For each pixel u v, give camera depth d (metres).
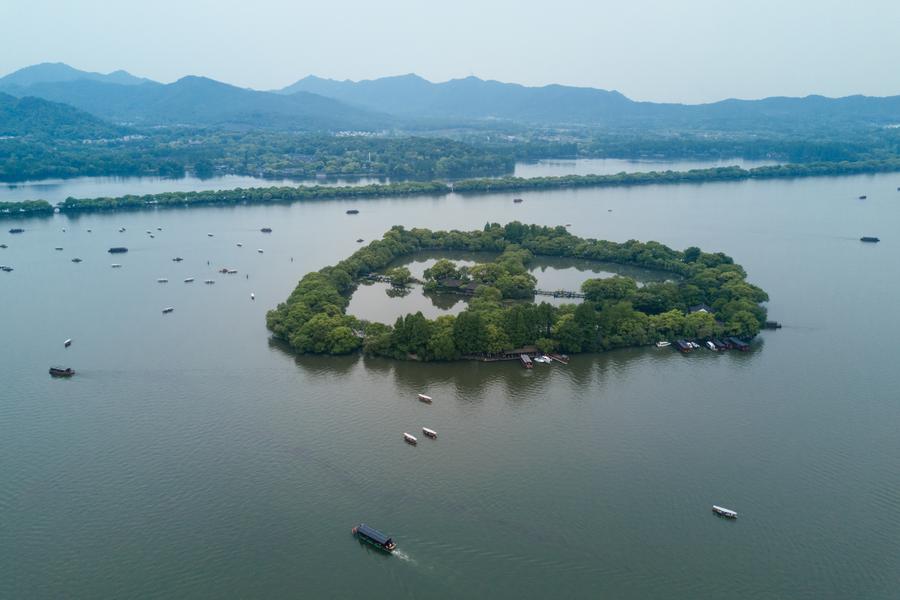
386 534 162.62
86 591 145.12
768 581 149.12
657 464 191.75
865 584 148.25
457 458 194.00
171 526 165.38
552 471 188.00
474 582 147.88
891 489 181.00
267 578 148.88
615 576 150.12
